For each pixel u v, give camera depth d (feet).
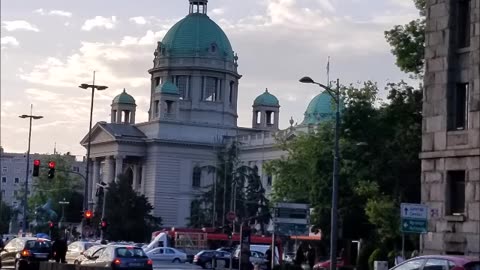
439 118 161.68
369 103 247.70
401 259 153.58
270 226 526.57
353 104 248.11
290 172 326.85
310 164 299.38
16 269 198.70
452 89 160.76
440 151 160.35
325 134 291.17
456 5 161.89
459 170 156.66
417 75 213.66
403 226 130.52
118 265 174.91
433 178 162.20
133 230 505.25
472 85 155.02
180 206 653.71
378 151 244.22
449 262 96.84
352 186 255.50
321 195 276.82
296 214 190.80
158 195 648.79
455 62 160.97
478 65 154.20
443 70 161.79
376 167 240.32
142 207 519.19
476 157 152.25
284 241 366.84
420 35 209.97
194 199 613.93
